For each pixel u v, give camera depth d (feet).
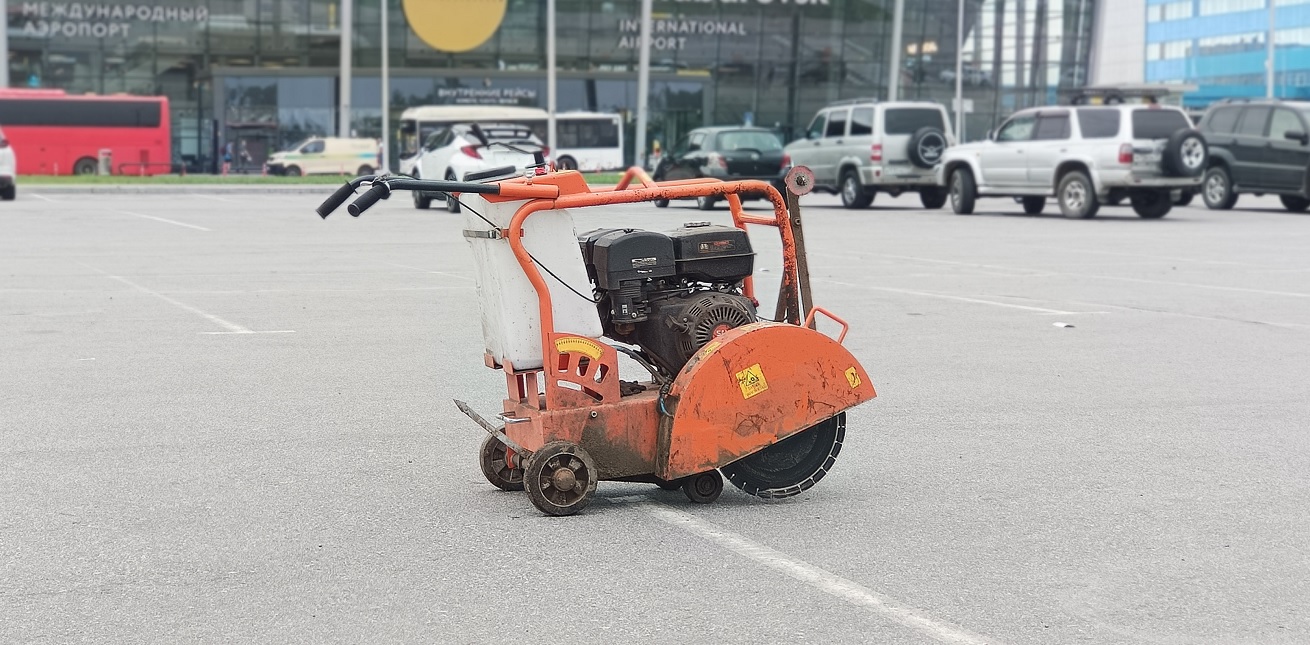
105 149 193.16
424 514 18.70
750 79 230.48
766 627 14.25
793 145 108.58
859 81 233.35
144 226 78.64
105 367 30.35
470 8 217.77
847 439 23.59
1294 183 92.48
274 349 32.94
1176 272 52.54
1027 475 21.06
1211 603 15.10
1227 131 97.40
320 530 17.90
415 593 15.35
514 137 101.09
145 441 23.16
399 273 51.37
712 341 18.85
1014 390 28.17
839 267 54.39
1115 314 39.99
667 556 16.78
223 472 21.04
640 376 28.30
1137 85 182.09
